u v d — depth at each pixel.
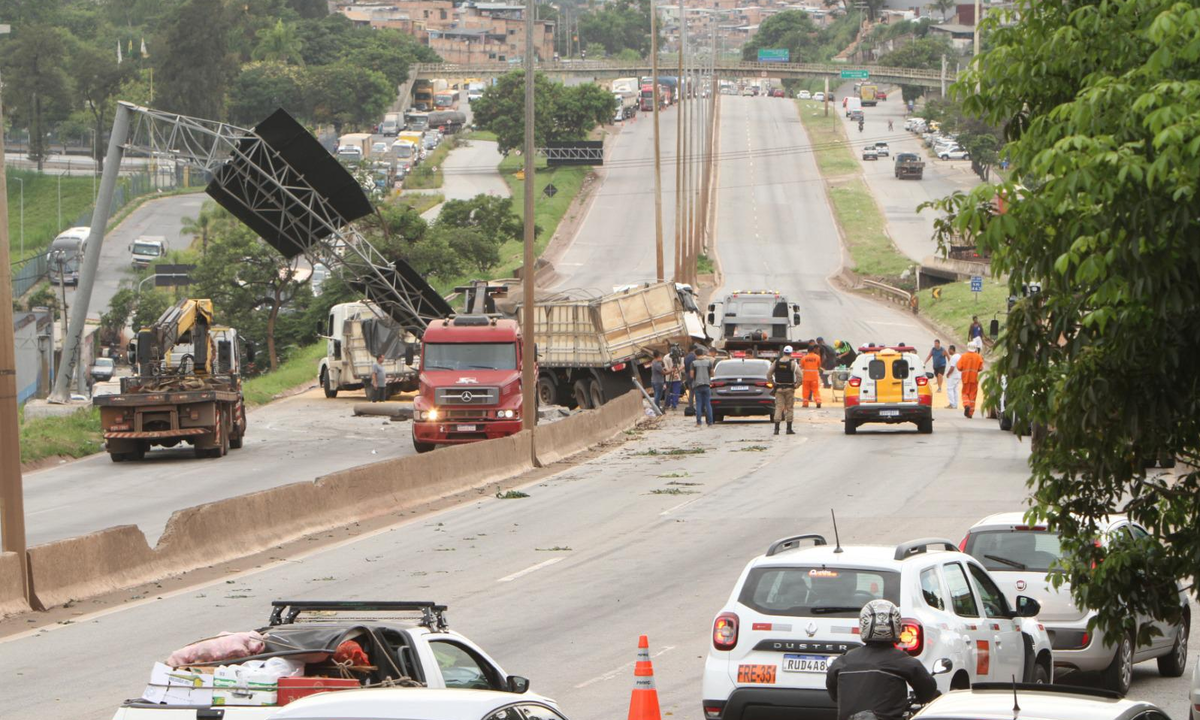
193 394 98.62
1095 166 17.69
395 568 56.41
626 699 34.81
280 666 23.41
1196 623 47.53
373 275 128.50
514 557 58.66
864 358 102.06
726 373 114.62
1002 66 21.33
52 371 199.50
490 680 26.17
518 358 101.31
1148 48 19.56
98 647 42.28
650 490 78.62
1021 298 21.56
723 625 29.03
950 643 28.25
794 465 87.00
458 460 81.44
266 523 62.75
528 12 90.44
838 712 23.69
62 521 72.62
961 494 72.06
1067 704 18.12
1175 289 18.22
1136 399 19.89
